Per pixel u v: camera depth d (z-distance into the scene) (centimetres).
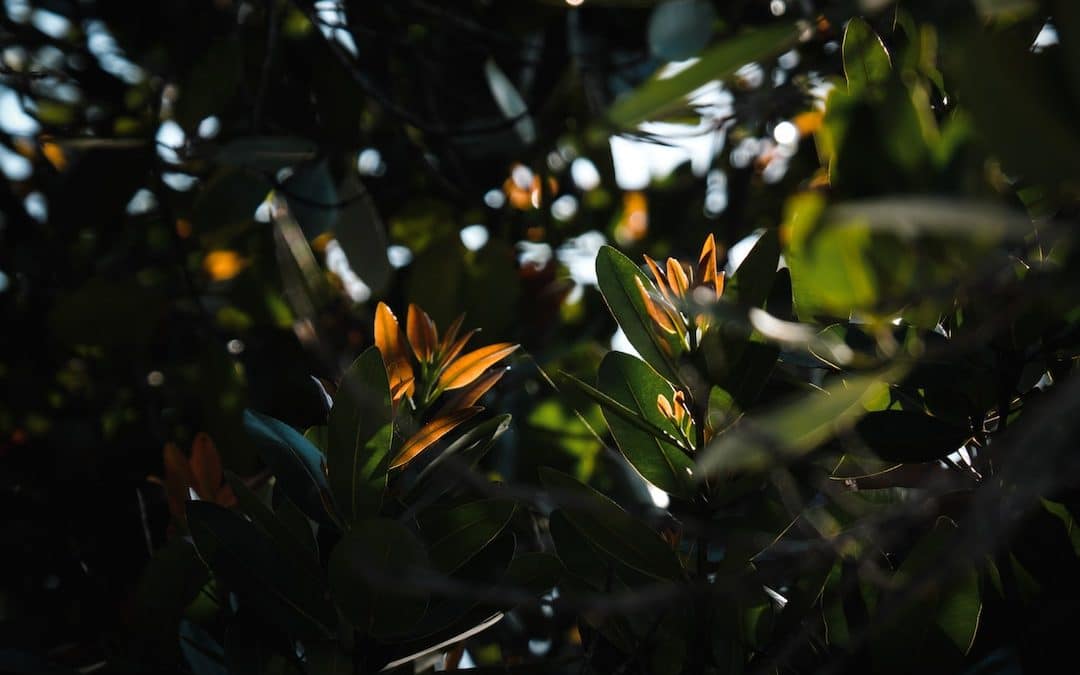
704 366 197
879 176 183
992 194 182
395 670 200
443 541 199
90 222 238
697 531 192
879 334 183
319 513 199
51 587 228
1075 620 194
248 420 200
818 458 200
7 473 233
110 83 241
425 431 199
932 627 194
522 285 238
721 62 163
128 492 233
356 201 240
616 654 204
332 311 244
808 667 197
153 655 203
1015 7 170
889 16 193
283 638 199
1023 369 196
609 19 245
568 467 222
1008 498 184
